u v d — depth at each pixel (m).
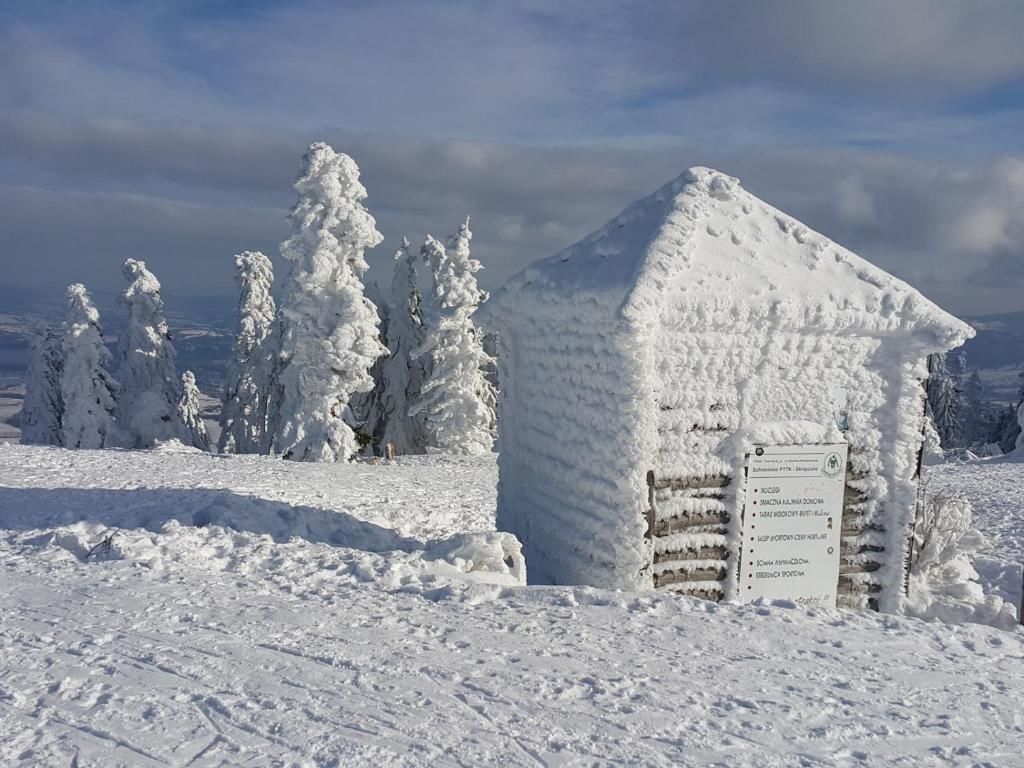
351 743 4.88
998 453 45.59
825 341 9.23
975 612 9.80
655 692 5.80
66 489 13.95
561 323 10.20
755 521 9.02
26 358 43.28
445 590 7.91
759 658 6.59
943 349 9.34
